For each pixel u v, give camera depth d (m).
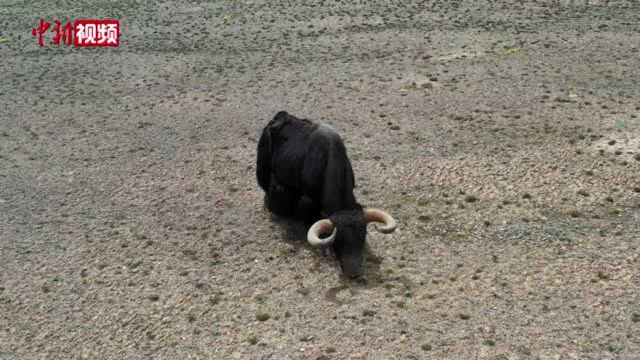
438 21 18.48
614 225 8.25
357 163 10.48
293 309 7.03
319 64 15.70
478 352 6.19
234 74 15.46
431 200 9.23
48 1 24.89
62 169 11.04
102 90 15.02
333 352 6.32
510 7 19.36
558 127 11.17
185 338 6.75
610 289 6.98
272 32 18.73
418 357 6.17
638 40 15.41
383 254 7.95
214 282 7.67
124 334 6.90
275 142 8.56
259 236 8.62
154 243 8.63
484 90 13.20
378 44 16.81
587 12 18.20
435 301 6.99
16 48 18.91
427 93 13.30
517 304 6.86
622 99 12.09
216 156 11.17
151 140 12.05
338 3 21.38
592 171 9.56
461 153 10.55
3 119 13.47
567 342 6.25
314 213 8.12
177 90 14.68
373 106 12.86
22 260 8.38
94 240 8.78
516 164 10.00
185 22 20.55
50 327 7.10
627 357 6.00
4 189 10.38
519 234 8.23
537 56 14.95
